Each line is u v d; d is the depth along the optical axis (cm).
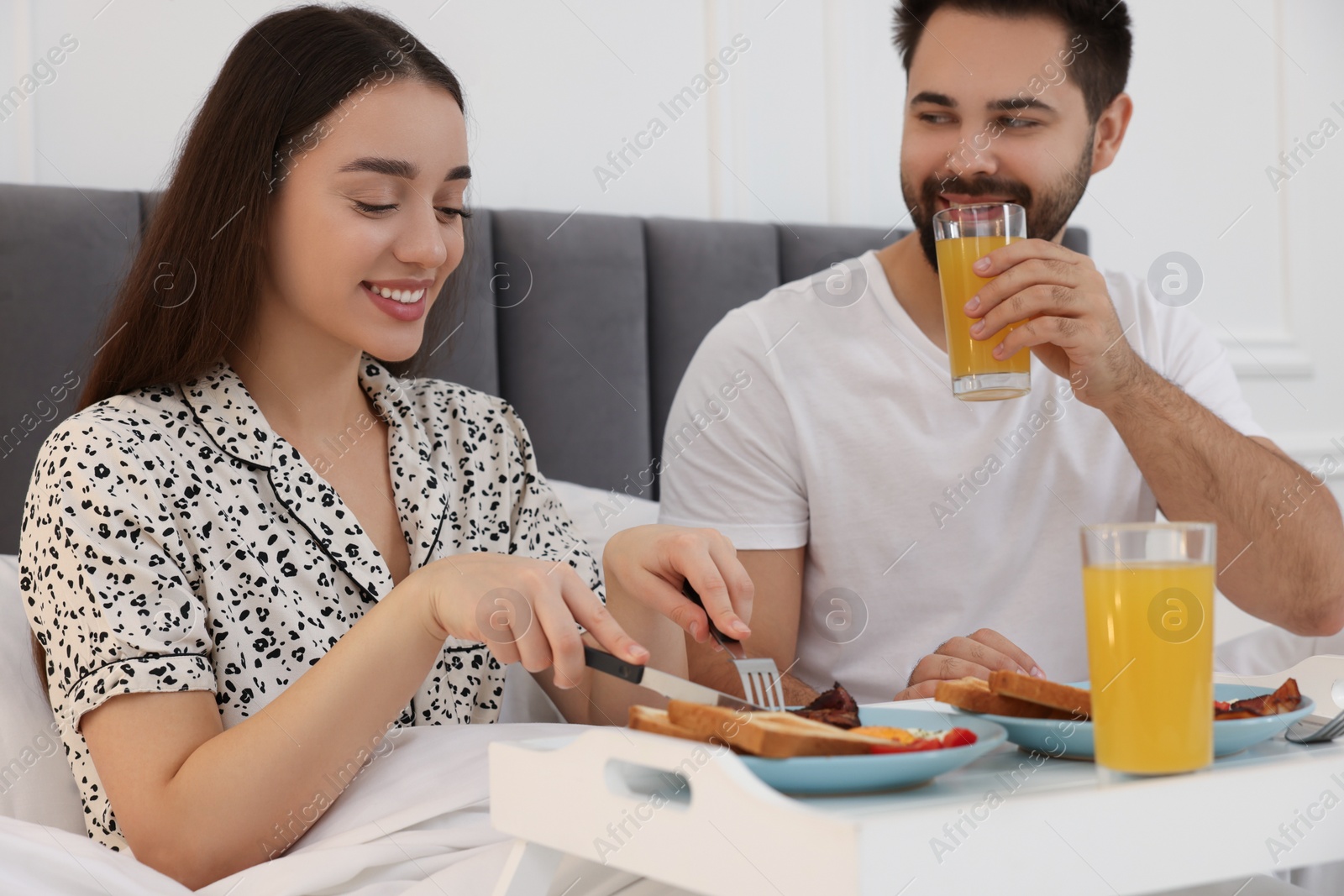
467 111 196
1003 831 52
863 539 143
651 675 71
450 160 112
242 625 105
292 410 117
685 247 203
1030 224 146
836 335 147
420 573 90
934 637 141
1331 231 269
